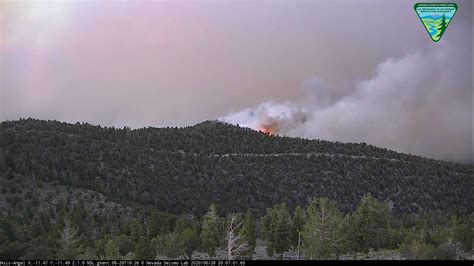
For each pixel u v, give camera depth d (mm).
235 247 103875
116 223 133875
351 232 97062
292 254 113688
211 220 110562
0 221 107375
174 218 139125
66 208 150000
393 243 109312
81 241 105875
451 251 92062
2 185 158750
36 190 164125
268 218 124688
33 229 109875
